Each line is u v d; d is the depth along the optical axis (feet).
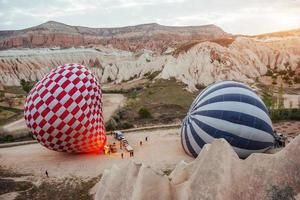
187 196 34.71
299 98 235.61
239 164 36.09
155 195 36.83
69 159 114.62
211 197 33.71
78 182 95.30
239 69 336.70
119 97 280.72
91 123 109.19
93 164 108.27
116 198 41.50
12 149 136.15
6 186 95.20
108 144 130.21
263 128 94.02
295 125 151.02
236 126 92.32
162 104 221.05
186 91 266.77
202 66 325.21
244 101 94.99
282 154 35.47
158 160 108.27
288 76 336.49
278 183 33.81
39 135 107.04
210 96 98.68
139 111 193.67
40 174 103.19
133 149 122.93
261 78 330.95
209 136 94.07
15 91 317.63
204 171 35.42
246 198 33.96
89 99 107.65
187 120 102.53
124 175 43.24
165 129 154.30
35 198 87.56
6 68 450.30
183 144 105.81
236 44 376.48
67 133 106.32
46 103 103.45
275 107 186.09
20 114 211.61
